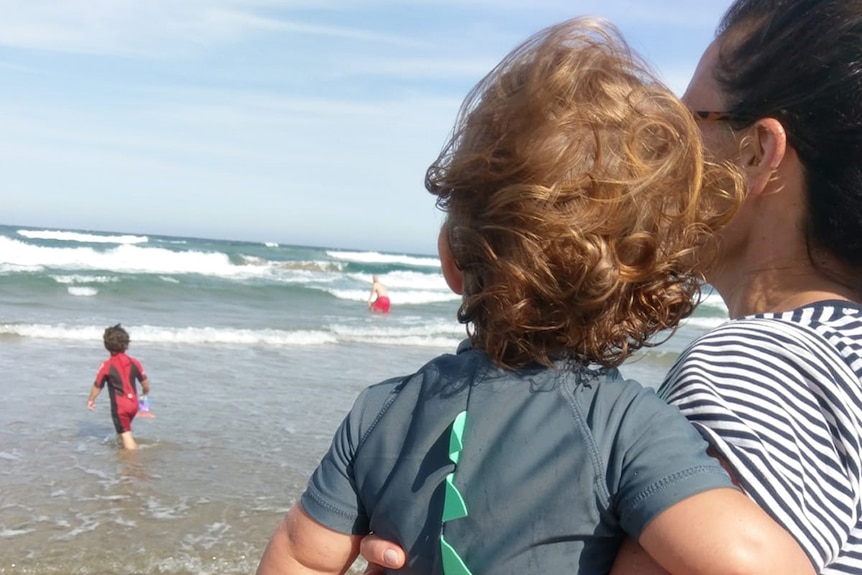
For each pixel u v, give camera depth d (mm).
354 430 1431
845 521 1130
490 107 1364
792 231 1460
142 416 9859
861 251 1404
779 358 1241
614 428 1223
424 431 1334
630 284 1282
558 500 1202
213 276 35844
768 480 1106
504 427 1273
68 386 12242
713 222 1397
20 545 6133
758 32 1484
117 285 28453
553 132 1269
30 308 22391
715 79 1542
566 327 1272
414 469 1315
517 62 1421
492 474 1246
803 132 1412
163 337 18125
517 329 1279
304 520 1426
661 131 1305
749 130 1479
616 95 1313
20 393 11578
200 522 6820
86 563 5895
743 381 1218
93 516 6840
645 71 1396
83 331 17688
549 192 1237
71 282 27703
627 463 1188
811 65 1400
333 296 33094
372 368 16078
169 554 6121
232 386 13062
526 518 1209
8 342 16141
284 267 45062
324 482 1427
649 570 1153
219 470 8391
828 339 1290
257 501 7441
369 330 22594
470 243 1333
